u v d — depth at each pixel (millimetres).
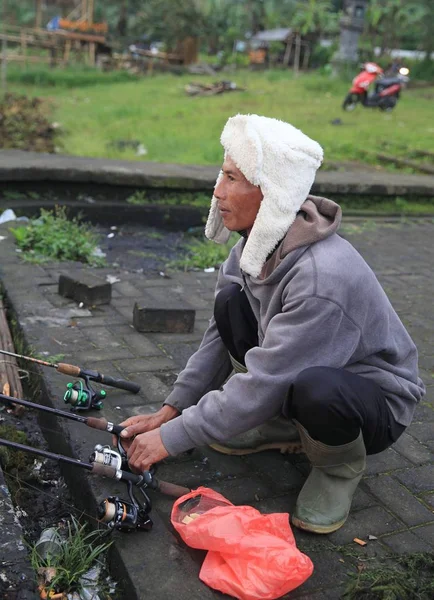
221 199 2365
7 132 10125
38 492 2783
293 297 2230
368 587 2164
